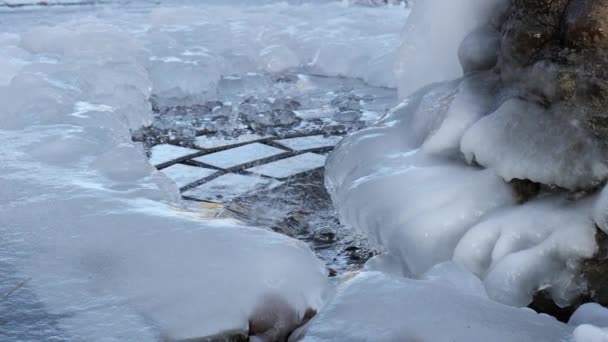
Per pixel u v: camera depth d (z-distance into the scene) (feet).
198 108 20.56
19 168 12.26
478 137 10.30
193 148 17.17
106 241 9.43
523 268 9.17
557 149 9.49
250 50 26.20
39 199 10.82
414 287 8.34
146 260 8.91
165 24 31.27
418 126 12.32
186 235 9.52
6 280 8.57
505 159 9.96
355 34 28.53
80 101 17.83
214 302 8.04
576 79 9.39
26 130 14.71
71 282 8.52
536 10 10.04
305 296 8.62
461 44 12.46
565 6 9.76
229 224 10.07
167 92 21.94
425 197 10.52
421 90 13.58
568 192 9.77
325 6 39.09
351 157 12.62
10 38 26.94
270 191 14.25
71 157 13.02
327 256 11.68
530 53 10.14
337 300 8.09
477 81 11.73
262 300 8.26
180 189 14.33
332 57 25.30
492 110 10.83
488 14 12.78
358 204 11.18
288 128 18.78
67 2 44.78
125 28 30.25
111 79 20.17
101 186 11.61
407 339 7.29
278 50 25.88
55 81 18.80
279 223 12.73
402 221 10.41
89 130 14.76
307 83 23.88
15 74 20.59
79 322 7.77
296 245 9.46
